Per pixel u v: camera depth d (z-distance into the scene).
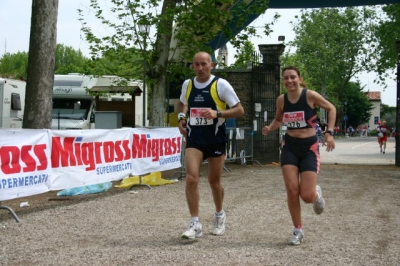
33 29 10.30
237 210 7.91
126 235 6.15
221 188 6.02
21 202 9.20
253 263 4.85
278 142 18.44
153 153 11.56
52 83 10.49
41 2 10.21
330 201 8.98
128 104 21.55
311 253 5.22
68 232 6.38
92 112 21.16
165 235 6.12
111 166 9.95
